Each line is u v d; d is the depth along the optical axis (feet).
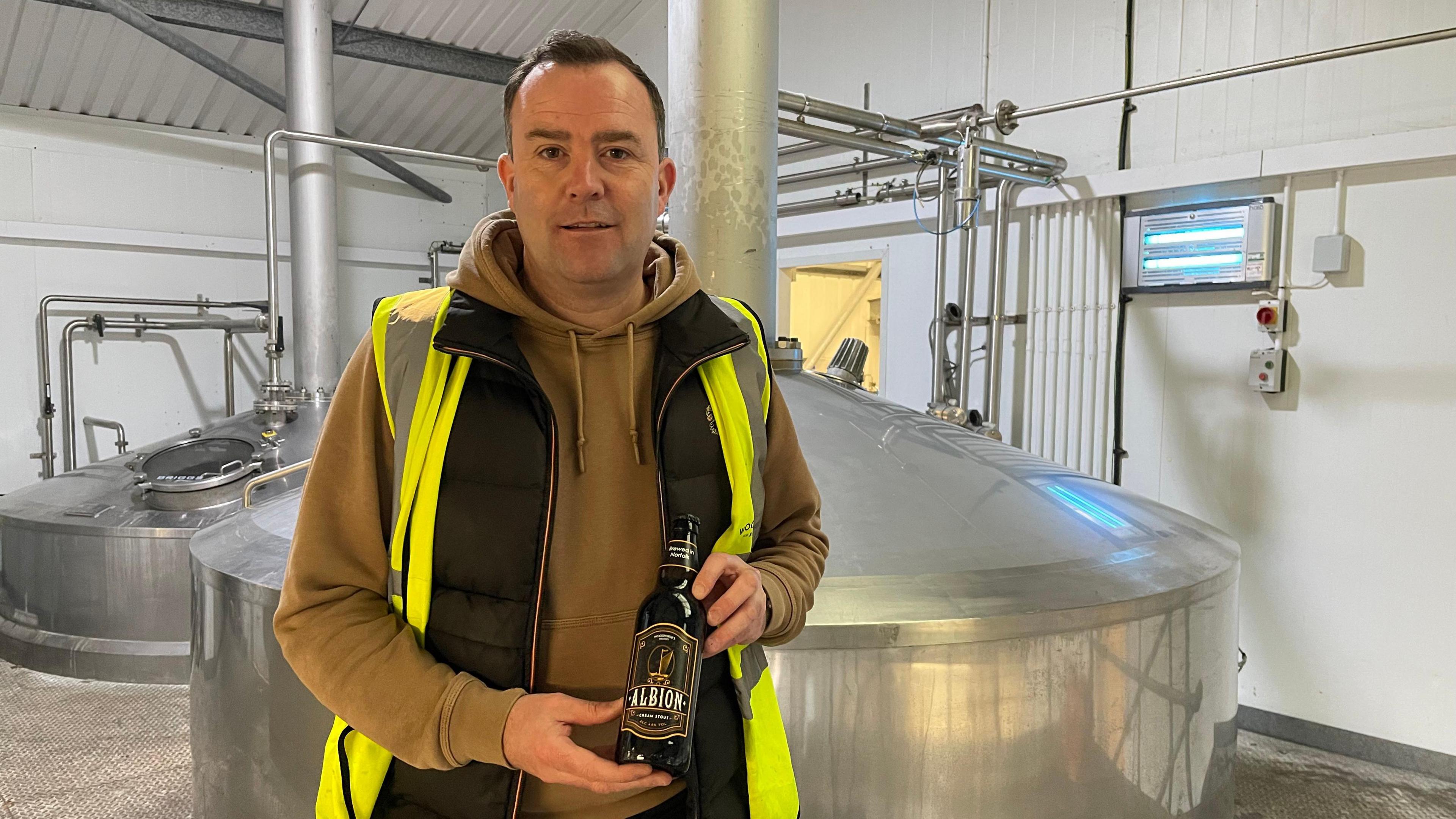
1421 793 9.21
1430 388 9.43
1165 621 5.54
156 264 18.45
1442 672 9.49
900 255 14.19
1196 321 11.12
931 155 12.51
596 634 3.01
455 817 2.89
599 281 2.95
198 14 15.92
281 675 5.35
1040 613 4.99
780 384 7.11
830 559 5.25
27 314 17.20
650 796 3.08
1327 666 10.23
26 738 10.26
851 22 14.84
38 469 17.47
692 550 2.89
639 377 3.17
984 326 13.25
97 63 16.70
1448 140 9.01
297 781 5.31
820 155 15.48
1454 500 9.35
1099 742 5.24
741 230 6.95
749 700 3.26
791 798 3.44
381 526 2.99
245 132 19.33
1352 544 10.01
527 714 2.62
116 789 9.11
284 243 19.88
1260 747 10.34
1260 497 10.66
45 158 17.19
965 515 5.82
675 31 7.02
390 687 2.71
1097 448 12.06
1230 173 10.57
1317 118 10.19
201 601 6.05
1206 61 11.03
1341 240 9.80
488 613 2.86
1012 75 12.89
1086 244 12.05
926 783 4.84
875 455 6.35
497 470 2.88
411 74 19.12
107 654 11.94
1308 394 10.25
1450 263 9.25
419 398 2.90
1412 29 9.46
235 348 19.45
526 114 2.85
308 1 15.42
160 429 18.65
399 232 21.50
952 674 4.84
